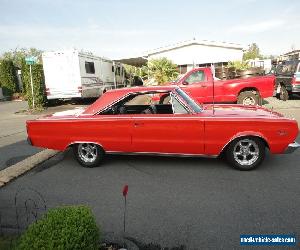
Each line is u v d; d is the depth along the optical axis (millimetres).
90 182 5359
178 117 5465
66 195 4852
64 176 5727
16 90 30641
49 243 2379
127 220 3938
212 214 4000
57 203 4566
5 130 11188
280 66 17656
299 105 14352
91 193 4883
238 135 5328
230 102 12586
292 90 15430
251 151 5504
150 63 23828
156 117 5551
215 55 26109
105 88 23219
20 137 9578
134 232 3646
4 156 7359
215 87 11914
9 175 5766
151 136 5609
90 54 20203
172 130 5496
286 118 5344
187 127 5434
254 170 5578
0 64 29484
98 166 6152
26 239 2461
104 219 3994
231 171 5570
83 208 2748
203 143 5449
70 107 18859
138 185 5109
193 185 4996
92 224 2635
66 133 5957
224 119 5324
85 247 2500
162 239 3488
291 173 5391
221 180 5164
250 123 5273
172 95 5617
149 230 3678
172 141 5543
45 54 18422
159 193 4738
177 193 4711
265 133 5273
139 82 32062
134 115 5680
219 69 13406
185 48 26297
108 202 4516
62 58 18281
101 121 5762
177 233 3594
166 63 23438
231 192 4664
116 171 5855
